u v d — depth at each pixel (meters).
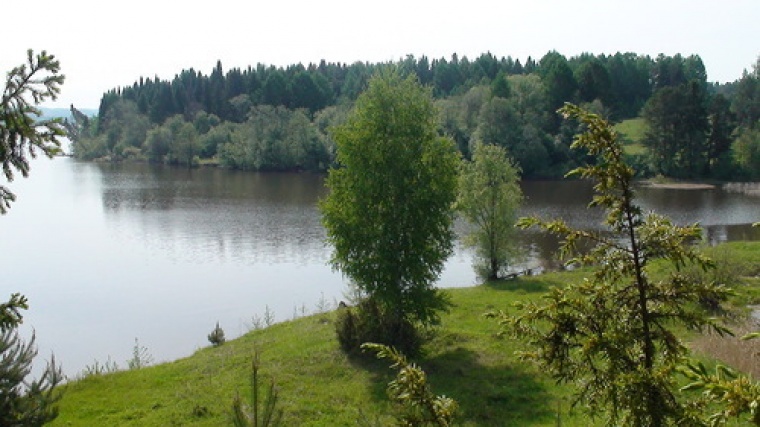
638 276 5.66
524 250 45.53
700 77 181.62
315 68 198.75
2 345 9.90
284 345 24.14
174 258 47.22
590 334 5.80
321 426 16.64
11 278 42.31
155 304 36.78
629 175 5.69
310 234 54.25
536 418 16.41
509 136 91.31
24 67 8.17
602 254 5.89
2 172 8.44
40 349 30.08
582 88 112.44
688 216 59.25
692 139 90.50
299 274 42.62
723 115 94.75
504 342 23.08
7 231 57.50
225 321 33.94
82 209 68.69
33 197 77.75
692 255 5.64
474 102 104.31
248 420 7.24
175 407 18.33
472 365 20.86
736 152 95.50
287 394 18.92
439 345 23.16
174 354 29.53
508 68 172.00
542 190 77.69
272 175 101.81
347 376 20.30
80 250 50.00
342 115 102.75
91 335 32.03
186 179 96.69
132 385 20.50
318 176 100.06
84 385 20.55
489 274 37.06
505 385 18.97
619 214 5.80
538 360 5.99
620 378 5.21
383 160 21.83
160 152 128.00
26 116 8.23
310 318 29.00
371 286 21.95
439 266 22.62
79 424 17.36
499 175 36.59
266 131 109.25
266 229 56.38
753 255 35.69
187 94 166.75
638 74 140.38
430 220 21.88
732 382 4.27
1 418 9.74
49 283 41.12
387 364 21.09
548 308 5.91
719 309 23.70
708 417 4.96
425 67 177.00
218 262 45.84
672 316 5.67
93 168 116.94
